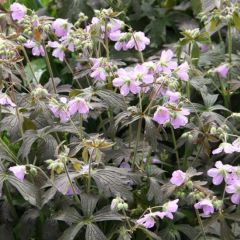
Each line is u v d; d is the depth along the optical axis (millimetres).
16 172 793
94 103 902
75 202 851
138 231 874
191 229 888
